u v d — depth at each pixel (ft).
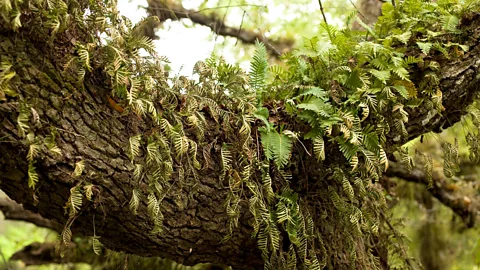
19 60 3.84
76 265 7.65
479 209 8.16
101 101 4.11
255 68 4.80
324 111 4.53
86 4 4.10
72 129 4.00
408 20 5.00
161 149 4.22
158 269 6.76
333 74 4.78
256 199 4.42
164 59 4.37
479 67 4.97
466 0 5.04
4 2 3.63
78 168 3.94
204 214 4.49
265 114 4.60
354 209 4.78
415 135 5.14
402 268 6.17
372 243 5.88
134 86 4.05
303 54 4.85
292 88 4.83
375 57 4.84
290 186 4.79
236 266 4.97
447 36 4.99
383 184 7.36
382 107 4.69
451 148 5.14
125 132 4.17
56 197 4.10
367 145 4.58
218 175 4.50
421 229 9.44
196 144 4.33
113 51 4.02
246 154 4.44
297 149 4.71
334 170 4.71
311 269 4.61
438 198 8.38
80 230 4.44
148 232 4.38
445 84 4.93
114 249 4.67
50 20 3.84
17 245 8.70
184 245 4.56
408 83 4.74
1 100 3.77
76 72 4.02
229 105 4.58
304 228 4.59
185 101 4.40
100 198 4.12
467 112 5.24
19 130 3.80
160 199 4.24
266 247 4.54
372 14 7.49
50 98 3.92
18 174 3.98
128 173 4.15
